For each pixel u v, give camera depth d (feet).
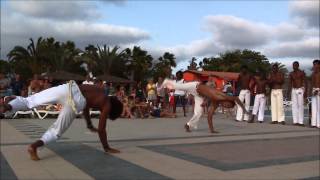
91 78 61.93
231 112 65.77
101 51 203.92
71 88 24.66
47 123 46.85
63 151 27.58
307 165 25.30
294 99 50.80
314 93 47.98
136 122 51.21
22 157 25.49
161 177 21.39
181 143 32.50
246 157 27.35
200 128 44.29
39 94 24.27
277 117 52.70
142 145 31.07
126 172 22.26
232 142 33.71
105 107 26.35
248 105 54.60
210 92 39.11
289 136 38.32
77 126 43.24
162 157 26.48
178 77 42.24
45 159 25.03
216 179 21.35
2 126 43.37
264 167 24.44
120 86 64.44
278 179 21.71
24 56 211.00
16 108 23.34
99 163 24.26
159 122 51.49
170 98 67.31
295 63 50.80
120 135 37.04
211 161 25.73
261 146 32.12
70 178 20.76
